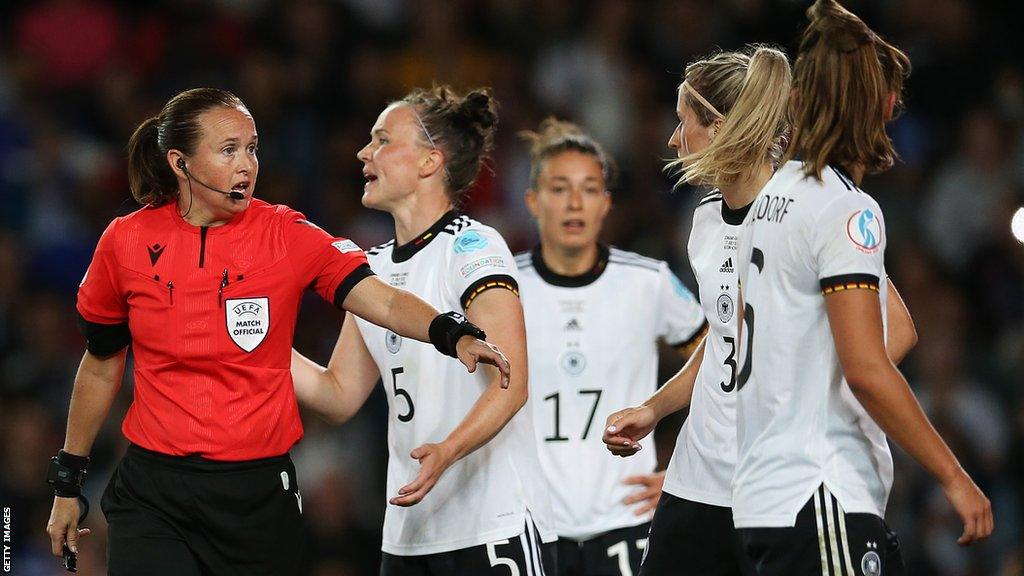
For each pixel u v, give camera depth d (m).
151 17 38.91
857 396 11.48
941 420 29.91
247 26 38.72
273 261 13.08
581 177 18.48
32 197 34.72
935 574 27.45
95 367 13.60
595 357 18.33
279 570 13.34
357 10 39.66
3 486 26.28
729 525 14.04
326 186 35.31
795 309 11.84
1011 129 38.06
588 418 18.16
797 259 11.76
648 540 14.90
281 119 36.66
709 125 14.33
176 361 12.87
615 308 18.53
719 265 14.34
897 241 35.47
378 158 15.23
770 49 13.29
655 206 35.72
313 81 37.62
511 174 36.69
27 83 37.44
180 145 12.90
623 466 18.02
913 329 14.08
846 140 11.88
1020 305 34.50
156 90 37.12
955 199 37.00
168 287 12.87
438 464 13.20
